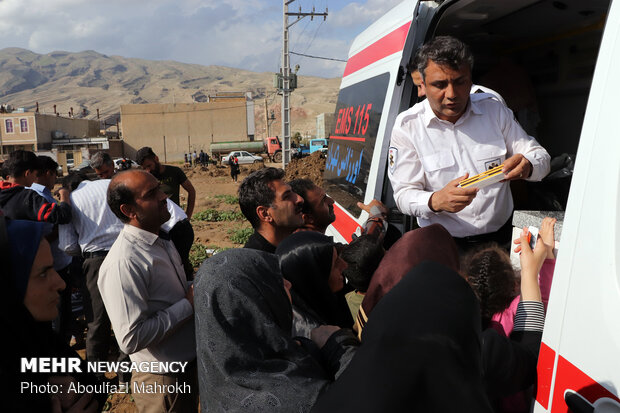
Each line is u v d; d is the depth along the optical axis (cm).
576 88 376
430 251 157
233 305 157
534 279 194
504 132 269
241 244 1128
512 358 159
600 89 147
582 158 149
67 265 529
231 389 147
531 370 167
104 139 6975
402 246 160
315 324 205
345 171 426
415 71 270
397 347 106
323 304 213
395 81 324
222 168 4059
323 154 2359
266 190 288
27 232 166
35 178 478
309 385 145
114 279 279
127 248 285
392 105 325
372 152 349
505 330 204
